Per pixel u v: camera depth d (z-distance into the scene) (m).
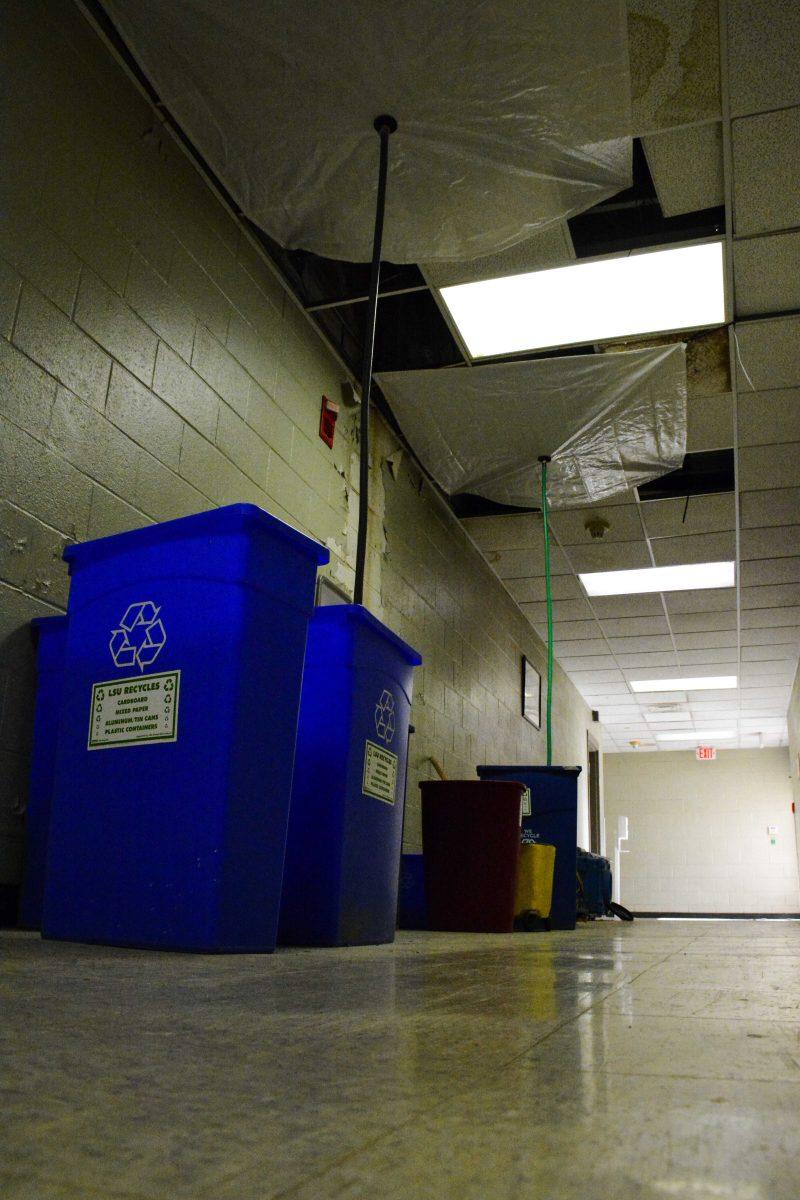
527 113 2.63
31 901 1.96
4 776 2.06
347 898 1.97
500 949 2.03
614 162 2.82
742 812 13.71
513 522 6.11
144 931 1.47
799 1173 0.29
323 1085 0.43
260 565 1.58
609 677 10.16
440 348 4.24
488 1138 0.33
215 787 1.47
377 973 1.20
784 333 4.06
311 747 2.04
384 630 2.18
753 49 2.73
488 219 3.08
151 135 2.86
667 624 8.22
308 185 2.95
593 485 5.14
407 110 2.63
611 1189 0.27
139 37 2.51
